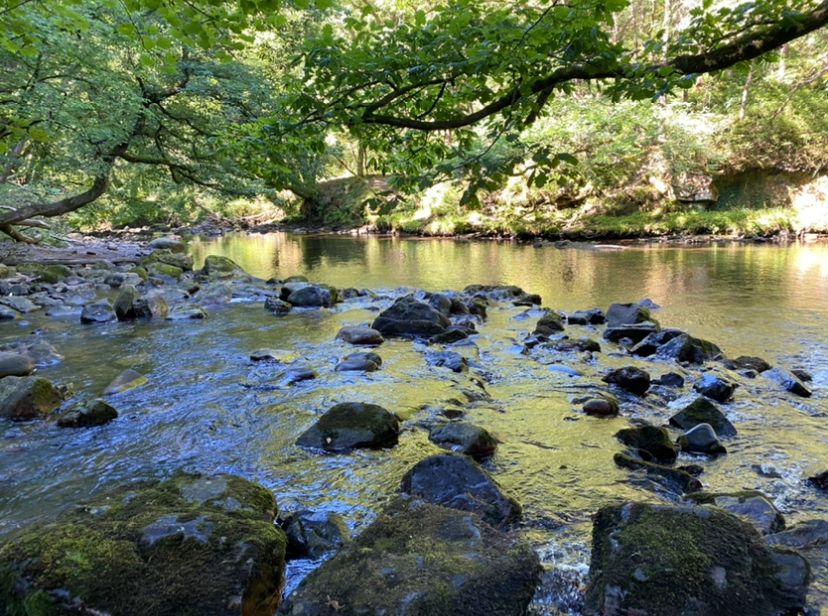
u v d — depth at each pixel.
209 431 4.84
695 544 2.55
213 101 16.97
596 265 16.83
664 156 26.73
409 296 8.73
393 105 4.46
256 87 16.53
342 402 5.48
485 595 2.43
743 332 8.38
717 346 7.42
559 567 2.87
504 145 4.30
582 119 24.17
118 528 2.73
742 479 3.90
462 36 3.88
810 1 3.73
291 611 2.35
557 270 16.05
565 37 3.79
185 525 2.75
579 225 26.06
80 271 15.98
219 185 18.86
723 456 4.28
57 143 15.10
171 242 23.36
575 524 3.33
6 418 5.05
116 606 2.35
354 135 4.68
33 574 2.43
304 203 38.88
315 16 17.09
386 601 2.33
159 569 2.50
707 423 4.62
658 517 2.73
